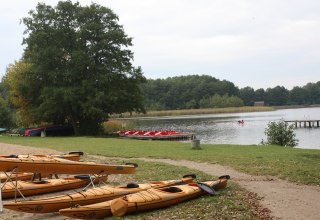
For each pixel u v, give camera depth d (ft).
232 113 467.52
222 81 604.90
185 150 79.00
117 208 32.63
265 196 39.81
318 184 45.70
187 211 34.58
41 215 35.45
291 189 43.04
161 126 241.76
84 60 144.25
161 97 540.52
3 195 40.93
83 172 40.29
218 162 61.05
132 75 158.51
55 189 44.42
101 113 141.90
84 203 34.94
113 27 157.38
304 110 509.76
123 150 79.82
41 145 95.14
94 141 105.50
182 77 631.56
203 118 341.82
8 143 104.47
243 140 147.43
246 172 52.85
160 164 59.93
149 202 34.45
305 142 139.33
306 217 32.96
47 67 147.74
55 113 150.10
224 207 35.47
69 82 148.25
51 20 151.23
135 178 50.90
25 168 36.70
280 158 64.23
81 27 149.89
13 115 194.80
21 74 152.87
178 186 39.27
